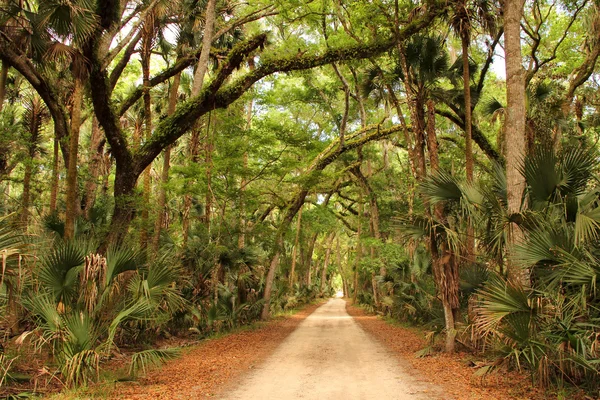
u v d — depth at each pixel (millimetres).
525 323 7070
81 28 10555
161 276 8758
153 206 15320
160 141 13555
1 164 16391
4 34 12398
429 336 12297
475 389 7422
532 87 17141
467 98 12859
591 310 6957
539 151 8438
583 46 19938
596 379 6633
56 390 7246
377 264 25875
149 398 6816
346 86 19594
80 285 8016
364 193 33531
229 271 21000
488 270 11094
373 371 9414
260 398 6938
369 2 14070
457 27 13305
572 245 7230
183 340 15828
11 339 8438
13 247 6141
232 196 18844
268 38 17344
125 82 29000
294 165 18922
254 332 18984
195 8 18797
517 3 10422
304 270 49500
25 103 18156
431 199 10648
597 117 19484
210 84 13594
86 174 16719
